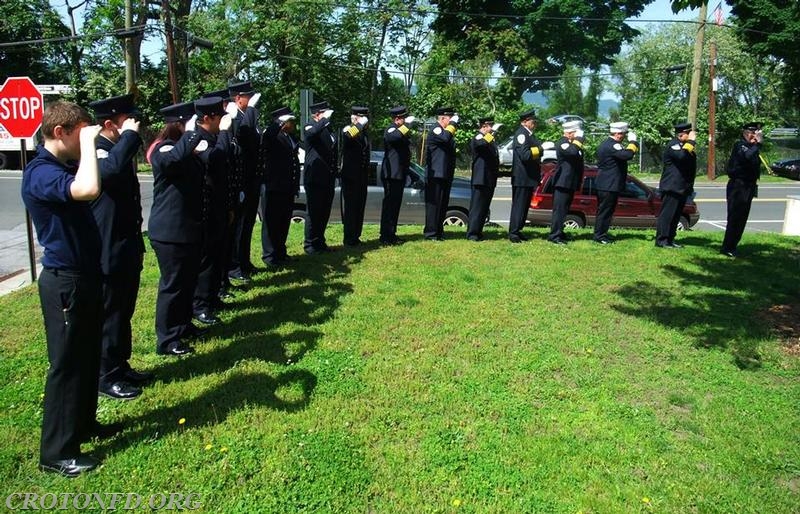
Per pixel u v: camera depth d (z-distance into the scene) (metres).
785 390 4.73
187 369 4.74
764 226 16.62
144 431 3.87
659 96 33.22
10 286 7.64
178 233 4.87
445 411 4.22
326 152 8.24
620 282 7.51
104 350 4.27
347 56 28.91
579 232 10.88
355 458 3.64
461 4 34.81
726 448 3.90
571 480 3.51
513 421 4.12
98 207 4.16
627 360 5.22
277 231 7.61
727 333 5.86
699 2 6.85
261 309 6.07
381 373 4.74
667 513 3.27
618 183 9.57
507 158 27.08
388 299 6.48
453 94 29.75
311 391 4.42
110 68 30.28
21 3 31.11
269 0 27.30
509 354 5.21
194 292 5.39
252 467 3.52
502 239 9.83
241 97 6.79
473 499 3.33
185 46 28.84
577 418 4.19
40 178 3.20
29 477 3.41
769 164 32.78
